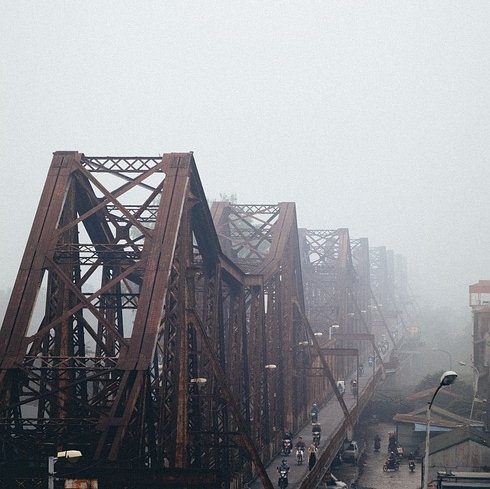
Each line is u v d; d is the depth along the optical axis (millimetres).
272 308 78625
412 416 101750
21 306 44469
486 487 60094
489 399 98562
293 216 87312
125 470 38000
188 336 50750
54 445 42281
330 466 81500
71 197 48875
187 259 50750
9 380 42812
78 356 46031
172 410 48156
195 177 51469
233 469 59500
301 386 95125
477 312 119188
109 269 51219
